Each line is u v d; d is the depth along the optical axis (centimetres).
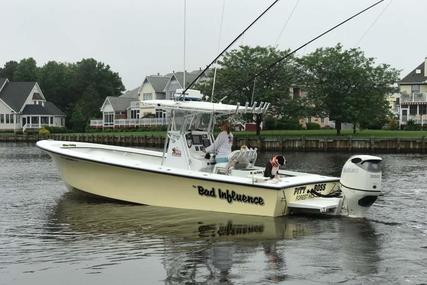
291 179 1119
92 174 1262
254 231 970
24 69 10250
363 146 4153
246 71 4388
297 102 4744
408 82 6881
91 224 1043
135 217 1091
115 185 1235
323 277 717
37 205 1271
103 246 882
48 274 743
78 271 754
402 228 1005
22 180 1820
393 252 838
